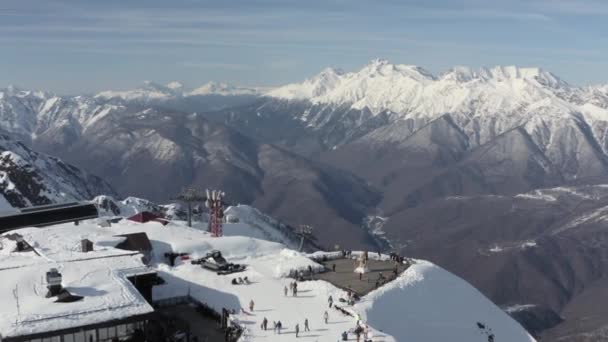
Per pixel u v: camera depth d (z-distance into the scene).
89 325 75.12
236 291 103.31
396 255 132.38
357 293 105.19
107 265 93.50
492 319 118.69
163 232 143.62
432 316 107.81
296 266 117.25
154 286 104.06
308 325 89.25
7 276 86.56
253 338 84.12
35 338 72.19
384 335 87.31
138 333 79.19
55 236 120.44
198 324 90.38
